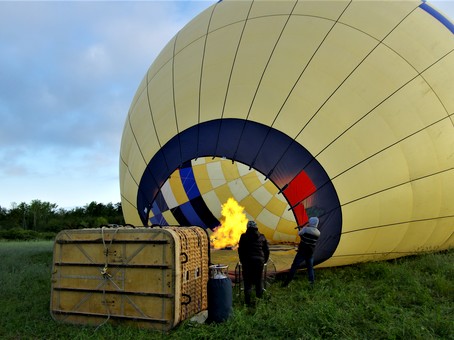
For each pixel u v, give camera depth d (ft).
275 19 26.21
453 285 21.18
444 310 17.69
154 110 27.96
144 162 27.73
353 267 27.04
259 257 20.30
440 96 24.66
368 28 25.25
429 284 21.97
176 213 43.39
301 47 24.68
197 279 18.30
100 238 17.60
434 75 24.90
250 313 18.70
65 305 18.02
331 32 24.97
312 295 20.86
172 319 16.21
